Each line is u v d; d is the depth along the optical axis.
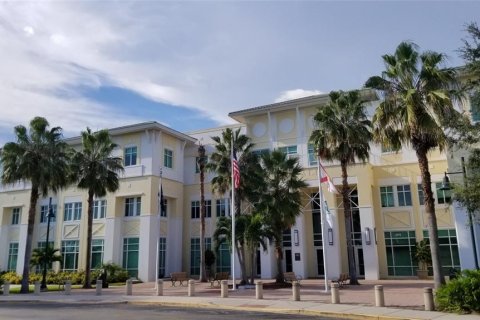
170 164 43.94
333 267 34.81
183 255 43.66
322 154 29.00
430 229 17.95
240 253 28.38
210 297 21.67
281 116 40.62
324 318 14.67
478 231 27.28
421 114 18.17
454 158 26.77
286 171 28.86
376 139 19.98
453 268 30.44
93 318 15.05
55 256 32.62
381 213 35.56
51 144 30.70
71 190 45.25
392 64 19.89
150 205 40.00
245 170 32.78
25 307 19.50
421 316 13.95
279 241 28.48
